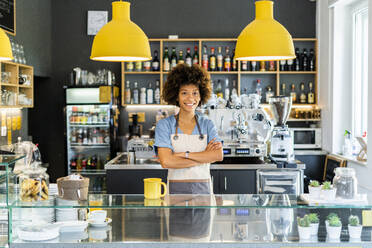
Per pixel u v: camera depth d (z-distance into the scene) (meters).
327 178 5.74
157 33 6.71
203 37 6.69
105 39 2.83
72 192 2.21
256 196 2.38
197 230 2.22
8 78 4.98
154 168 4.52
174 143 2.95
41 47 6.40
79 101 6.42
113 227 2.22
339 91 5.90
